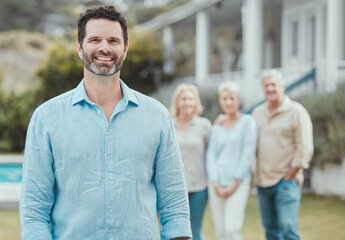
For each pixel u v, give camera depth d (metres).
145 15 44.66
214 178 5.02
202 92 15.81
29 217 2.22
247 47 14.56
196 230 5.19
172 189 2.41
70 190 2.23
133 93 2.37
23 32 45.44
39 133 2.27
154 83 22.47
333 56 11.59
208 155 5.14
